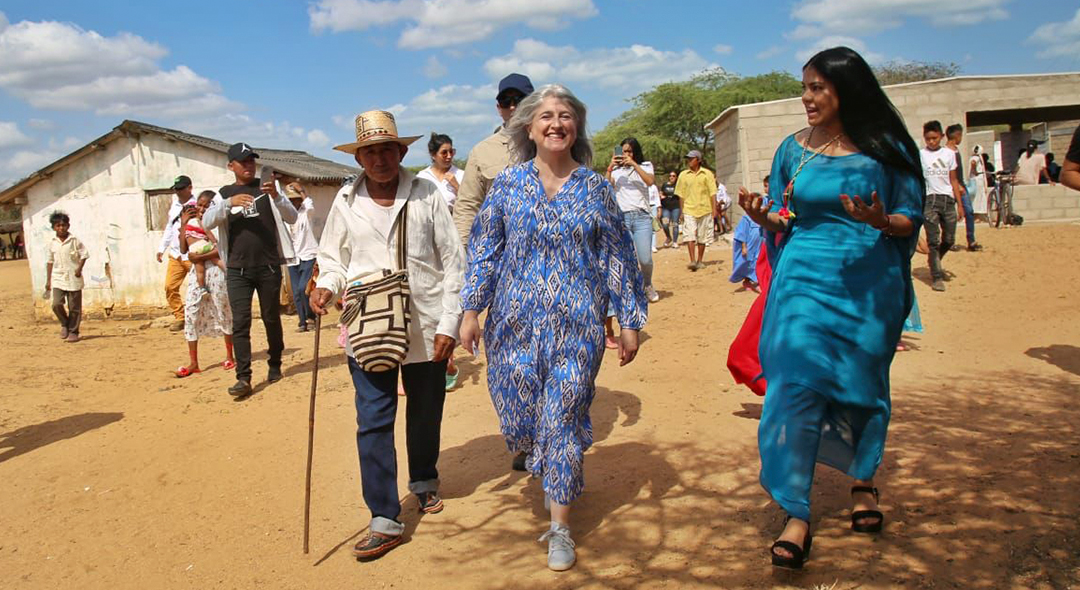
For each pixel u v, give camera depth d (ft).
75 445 22.54
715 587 12.11
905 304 13.12
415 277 14.79
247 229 26.40
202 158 51.29
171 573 14.25
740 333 18.88
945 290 34.50
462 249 15.28
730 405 20.90
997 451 16.33
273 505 16.96
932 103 66.59
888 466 15.96
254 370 30.58
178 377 30.66
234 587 13.55
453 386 24.70
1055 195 62.13
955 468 15.60
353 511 16.34
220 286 30.63
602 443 18.65
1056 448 16.22
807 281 12.81
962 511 13.69
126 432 23.49
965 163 66.69
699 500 15.19
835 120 12.98
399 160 14.74
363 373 14.42
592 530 14.32
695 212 47.67
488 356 14.10
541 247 13.35
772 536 13.53
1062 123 111.14
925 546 12.63
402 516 15.69
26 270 120.26
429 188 15.05
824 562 12.43
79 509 17.61
